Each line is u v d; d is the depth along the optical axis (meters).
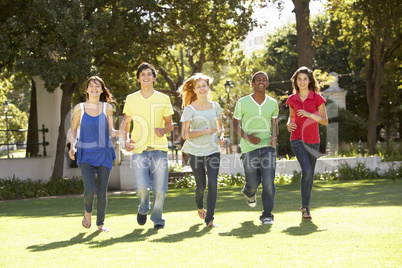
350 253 3.94
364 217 5.92
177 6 18.08
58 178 16.39
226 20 18.77
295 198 9.28
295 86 6.58
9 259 4.23
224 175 15.55
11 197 14.08
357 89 34.38
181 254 4.17
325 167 16.39
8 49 14.34
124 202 10.48
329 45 35.44
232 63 23.64
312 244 4.38
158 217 5.95
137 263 3.87
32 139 19.45
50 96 17.95
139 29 16.00
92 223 6.58
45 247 4.81
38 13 13.72
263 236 4.93
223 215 6.89
